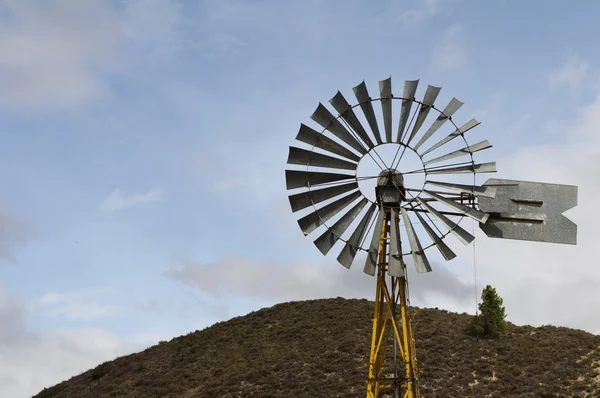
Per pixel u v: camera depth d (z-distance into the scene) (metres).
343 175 22.58
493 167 22.48
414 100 22.66
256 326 67.19
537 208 24.64
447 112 22.58
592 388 46.44
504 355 54.31
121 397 57.50
